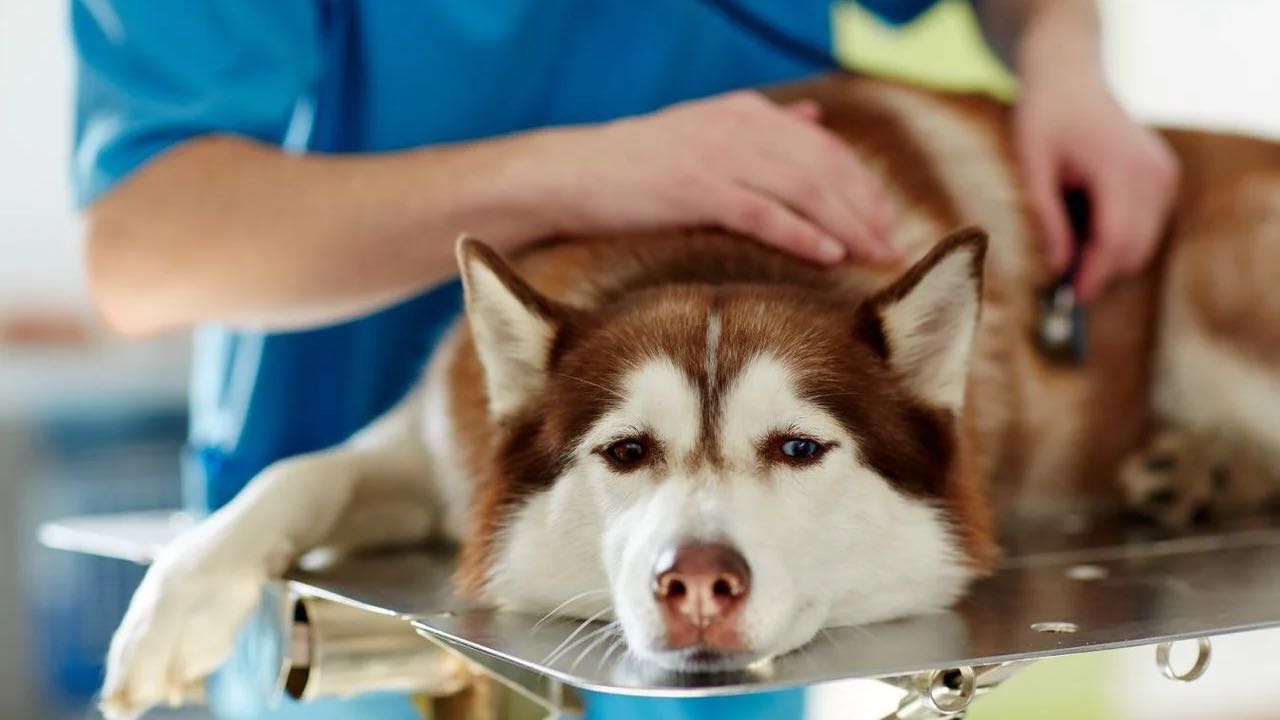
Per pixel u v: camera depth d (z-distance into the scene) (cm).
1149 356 227
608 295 159
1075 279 203
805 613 123
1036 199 202
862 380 137
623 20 206
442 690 134
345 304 174
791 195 159
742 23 220
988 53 256
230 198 167
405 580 148
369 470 174
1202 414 227
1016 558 164
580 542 134
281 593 143
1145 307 225
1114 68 409
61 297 401
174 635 141
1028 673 325
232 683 202
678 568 111
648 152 158
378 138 197
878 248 164
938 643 110
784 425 128
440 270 169
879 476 136
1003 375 196
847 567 132
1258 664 361
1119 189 201
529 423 143
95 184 174
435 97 196
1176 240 226
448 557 170
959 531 143
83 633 365
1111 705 331
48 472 368
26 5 394
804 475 129
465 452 169
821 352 135
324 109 195
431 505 184
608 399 133
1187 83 420
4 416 363
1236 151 233
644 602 112
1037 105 207
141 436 383
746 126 160
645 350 134
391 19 193
